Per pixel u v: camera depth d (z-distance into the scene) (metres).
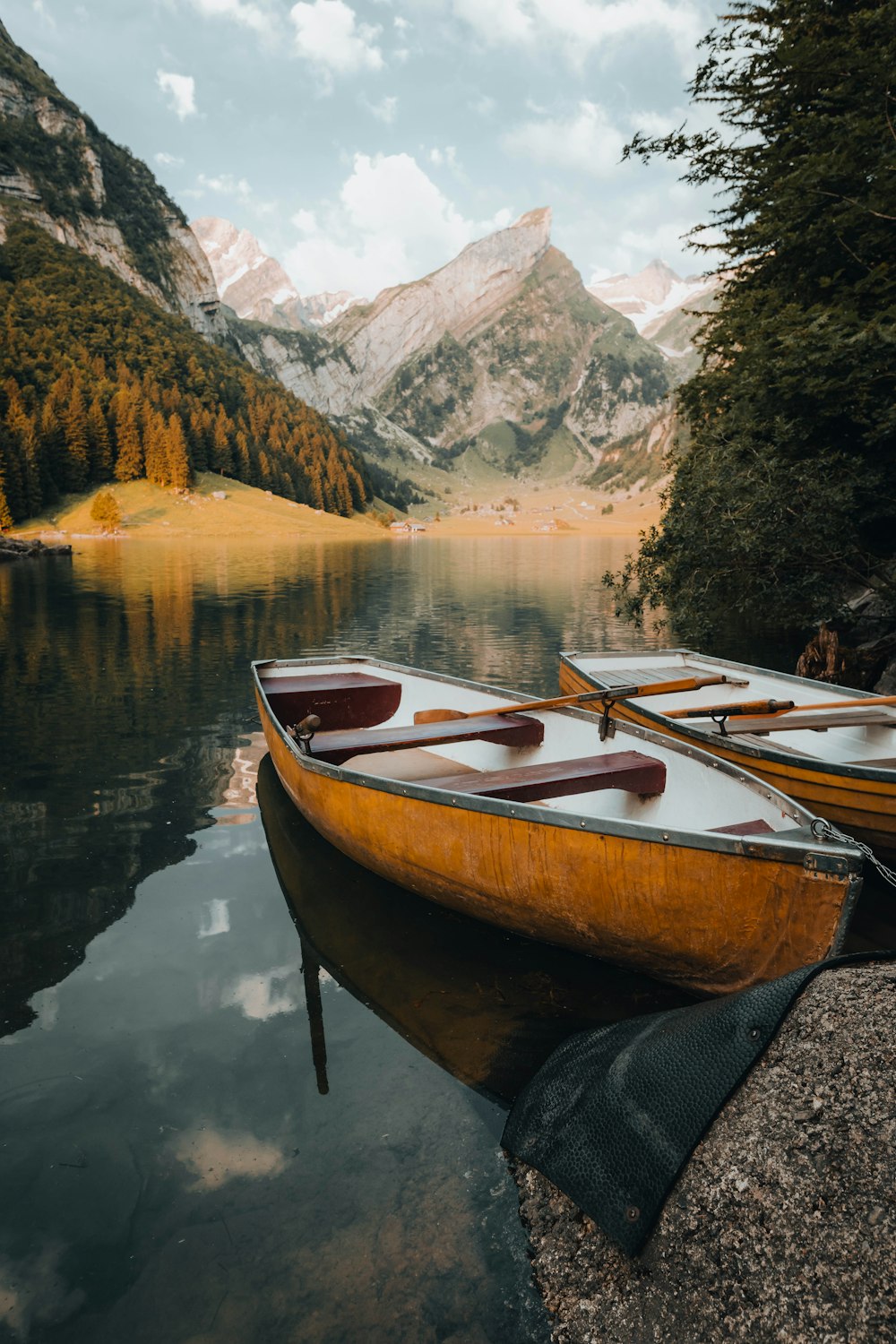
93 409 116.12
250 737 9.55
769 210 11.27
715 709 6.01
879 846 5.60
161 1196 2.90
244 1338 2.36
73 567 42.59
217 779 8.05
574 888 4.12
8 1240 2.73
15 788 7.74
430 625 20.78
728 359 14.50
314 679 8.26
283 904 5.36
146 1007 4.15
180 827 6.77
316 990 4.31
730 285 14.89
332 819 5.56
